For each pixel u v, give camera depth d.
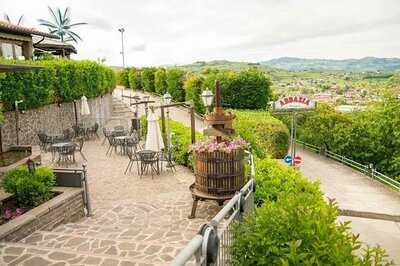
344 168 21.75
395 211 12.94
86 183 8.12
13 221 6.23
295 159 14.84
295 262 2.55
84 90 21.34
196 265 2.38
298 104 15.73
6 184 7.34
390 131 28.06
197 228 7.15
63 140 14.79
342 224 3.10
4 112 13.27
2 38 18.56
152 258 5.39
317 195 6.66
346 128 28.53
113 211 8.42
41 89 15.63
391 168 27.67
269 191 6.69
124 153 15.53
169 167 12.77
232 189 7.41
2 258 5.11
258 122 17.02
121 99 38.81
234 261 3.13
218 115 7.29
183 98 31.83
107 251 5.68
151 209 8.48
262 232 2.94
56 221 7.17
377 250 2.93
